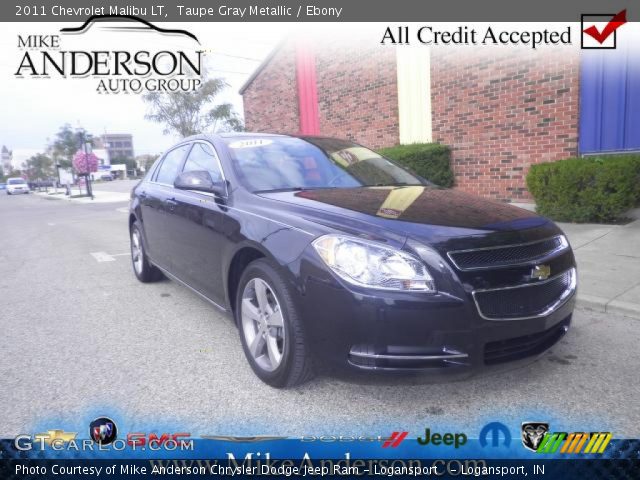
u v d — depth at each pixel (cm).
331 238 265
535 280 270
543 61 864
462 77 998
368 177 401
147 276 568
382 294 247
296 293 271
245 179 362
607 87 795
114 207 2081
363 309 248
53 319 454
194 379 322
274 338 301
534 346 284
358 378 259
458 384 309
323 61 1375
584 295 450
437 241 256
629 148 783
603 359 340
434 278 248
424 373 251
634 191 720
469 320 250
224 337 396
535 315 269
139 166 9200
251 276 312
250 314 319
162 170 519
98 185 5494
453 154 1040
